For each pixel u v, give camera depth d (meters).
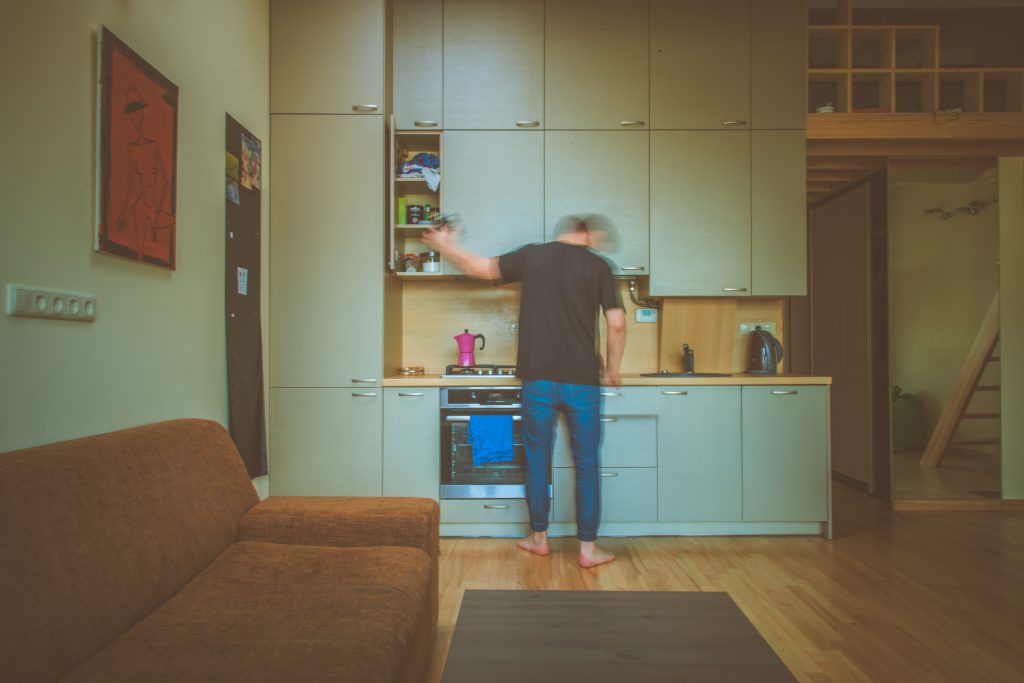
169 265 1.93
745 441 2.92
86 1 1.54
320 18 2.94
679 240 3.16
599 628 1.12
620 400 2.90
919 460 4.75
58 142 1.44
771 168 3.16
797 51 3.16
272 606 1.26
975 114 3.47
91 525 1.16
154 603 1.27
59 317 1.44
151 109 1.81
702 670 0.97
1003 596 2.24
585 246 2.63
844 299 4.25
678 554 2.69
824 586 2.33
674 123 3.15
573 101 3.14
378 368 2.90
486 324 3.42
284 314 2.89
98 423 1.60
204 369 2.21
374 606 1.27
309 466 2.88
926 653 1.81
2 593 0.93
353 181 2.92
